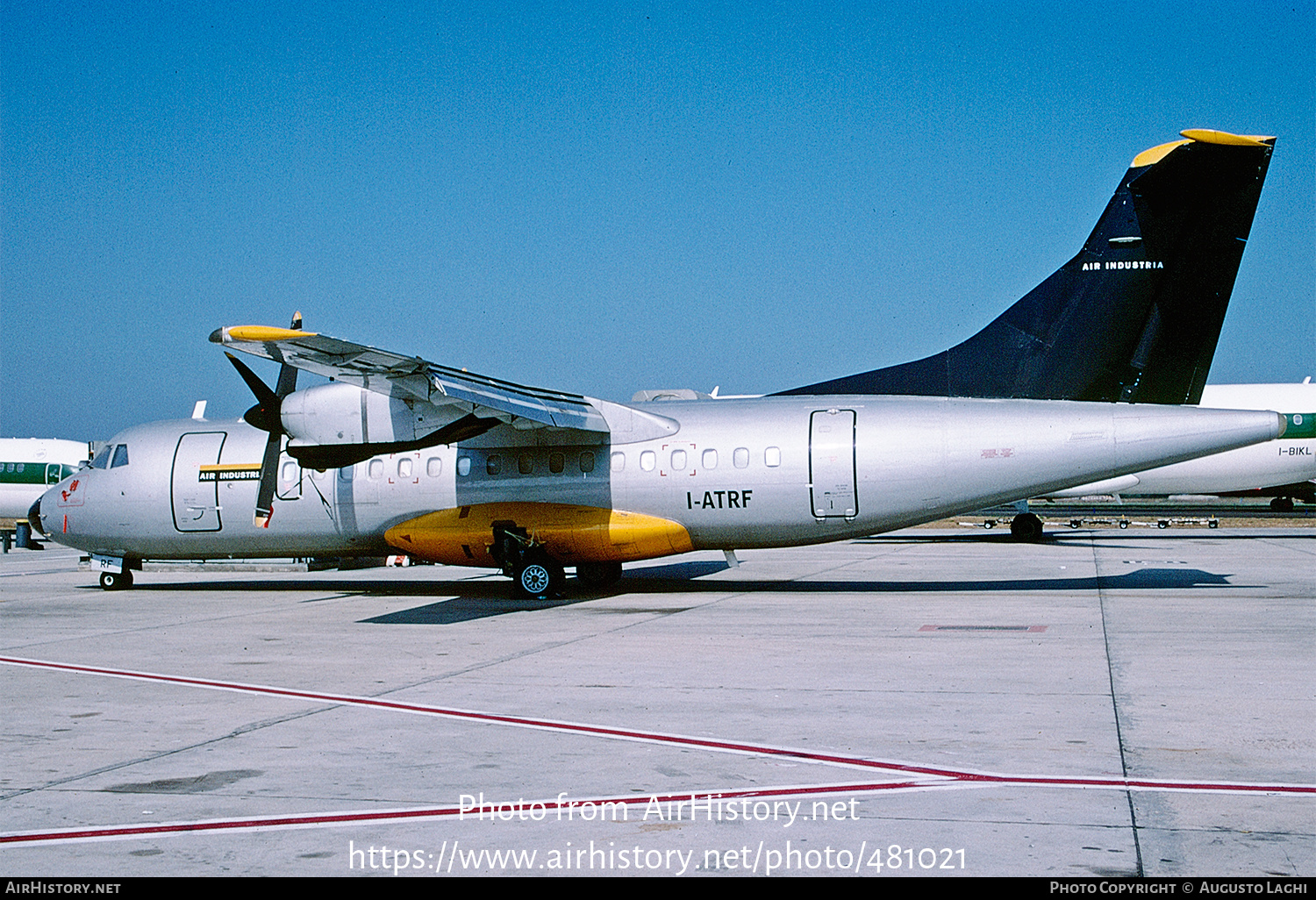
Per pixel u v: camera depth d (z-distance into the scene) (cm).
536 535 1780
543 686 995
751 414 1759
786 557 2834
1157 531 3862
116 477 2053
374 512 1888
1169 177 1650
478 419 1669
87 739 812
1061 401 1714
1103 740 749
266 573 2541
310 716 882
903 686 960
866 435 1683
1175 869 507
